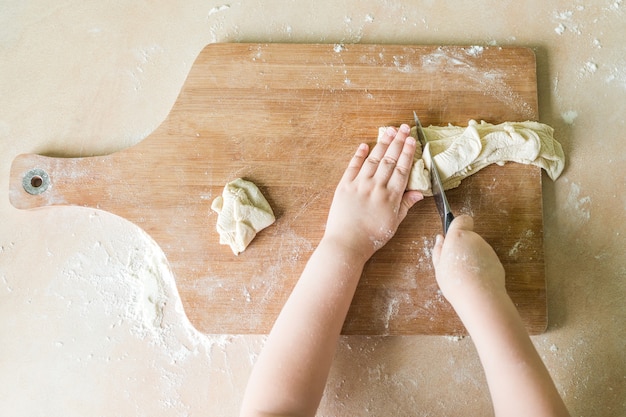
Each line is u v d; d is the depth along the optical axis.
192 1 1.28
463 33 1.26
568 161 1.19
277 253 1.15
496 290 0.97
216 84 1.19
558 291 1.16
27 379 1.17
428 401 1.14
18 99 1.27
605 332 1.14
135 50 1.28
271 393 0.95
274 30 1.27
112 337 1.19
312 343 0.98
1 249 1.21
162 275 1.20
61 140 1.25
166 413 1.16
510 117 1.17
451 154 1.11
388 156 1.12
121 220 1.22
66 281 1.21
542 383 0.89
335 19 1.27
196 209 1.16
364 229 1.08
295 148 1.17
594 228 1.17
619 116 1.21
